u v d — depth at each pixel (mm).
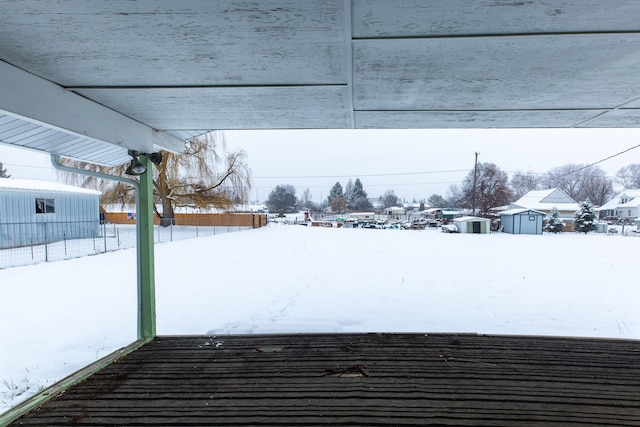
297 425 2043
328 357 3049
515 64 2066
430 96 2664
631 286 6703
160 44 1818
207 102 2820
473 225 22469
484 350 3176
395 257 10805
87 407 2256
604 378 2623
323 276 7680
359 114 3205
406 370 2773
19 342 3828
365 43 1815
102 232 18391
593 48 1850
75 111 2561
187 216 27422
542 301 5590
